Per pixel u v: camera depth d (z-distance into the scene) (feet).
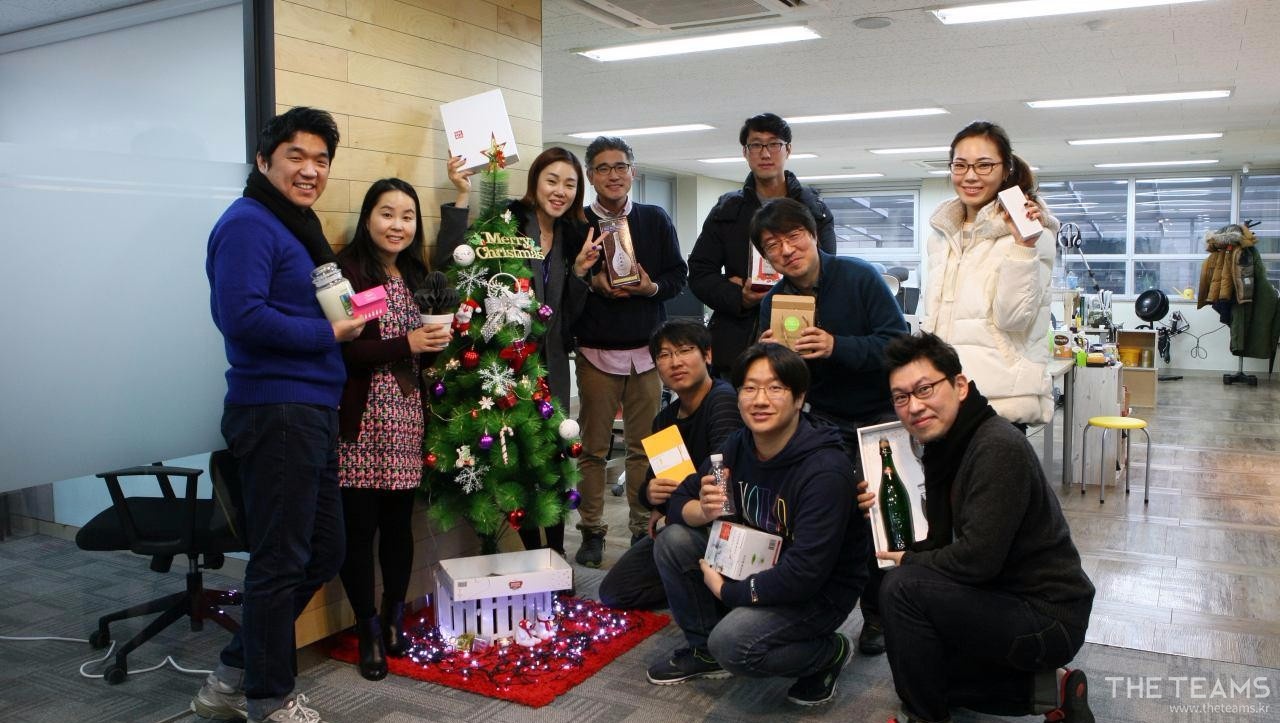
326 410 7.67
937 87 22.02
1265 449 21.17
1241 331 35.45
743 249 11.68
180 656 9.09
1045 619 6.72
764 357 7.64
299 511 7.43
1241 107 24.89
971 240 8.64
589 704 8.27
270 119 8.04
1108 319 30.37
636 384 12.17
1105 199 43.06
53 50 10.88
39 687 8.35
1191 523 14.75
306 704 8.25
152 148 10.15
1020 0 14.84
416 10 10.13
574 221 11.19
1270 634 9.96
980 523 6.69
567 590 11.05
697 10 14.97
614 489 16.49
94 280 7.74
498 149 9.89
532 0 11.92
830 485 7.41
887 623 7.08
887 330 9.02
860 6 14.99
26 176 7.27
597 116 26.04
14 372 7.23
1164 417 26.55
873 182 47.60
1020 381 8.38
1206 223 41.39
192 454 8.58
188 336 8.48
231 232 7.19
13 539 8.52
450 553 11.18
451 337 9.36
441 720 7.97
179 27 9.78
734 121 27.14
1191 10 15.40
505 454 9.34
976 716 7.89
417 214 9.15
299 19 8.83
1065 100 23.91
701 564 8.09
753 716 8.02
